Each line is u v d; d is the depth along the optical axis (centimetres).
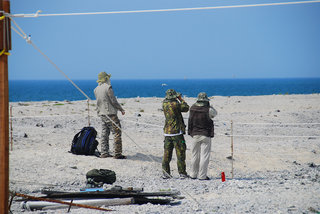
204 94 2978
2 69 1400
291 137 5147
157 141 4547
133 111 7469
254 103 9156
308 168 3531
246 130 5691
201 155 2950
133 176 3003
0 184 1409
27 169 2886
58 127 5384
